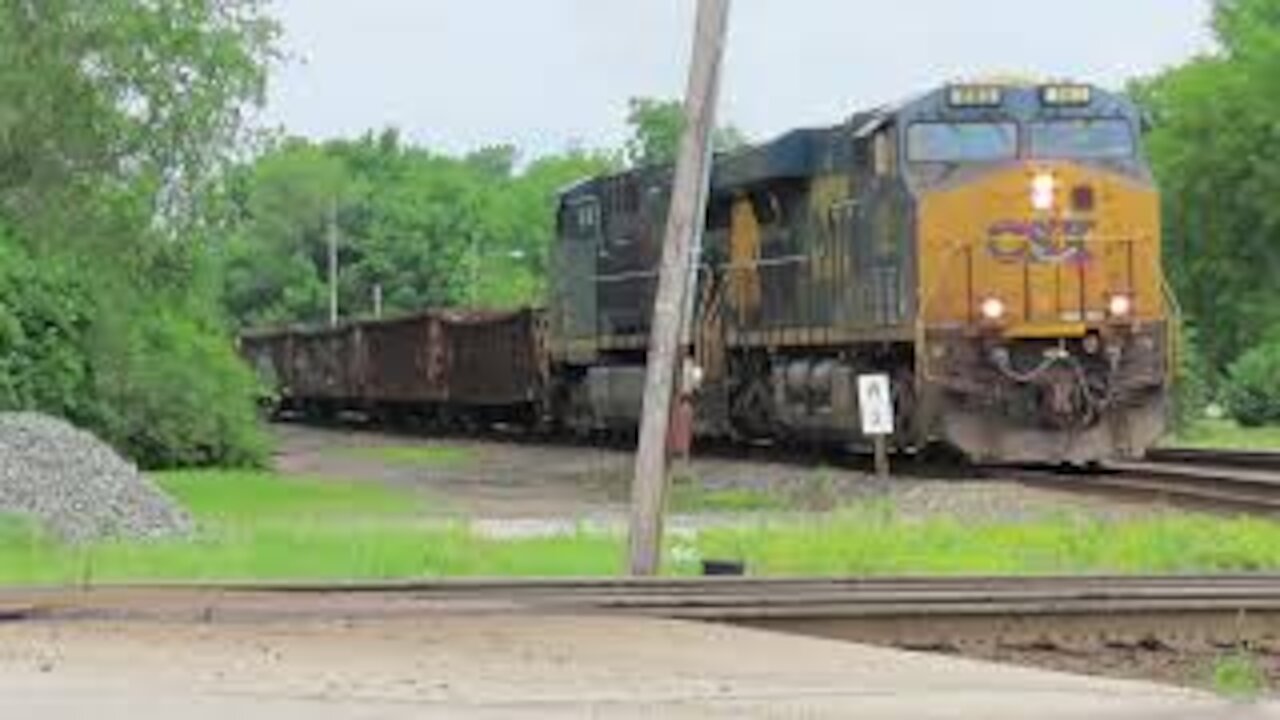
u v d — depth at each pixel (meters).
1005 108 42.44
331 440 72.44
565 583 19.78
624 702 14.47
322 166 175.50
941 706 14.48
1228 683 16.55
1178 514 31.36
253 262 163.38
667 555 25.53
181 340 52.50
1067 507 32.84
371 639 17.59
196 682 15.23
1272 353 85.06
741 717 13.84
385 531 28.31
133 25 47.66
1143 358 42.19
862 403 35.03
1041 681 16.03
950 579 20.27
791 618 18.92
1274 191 89.00
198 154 49.25
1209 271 91.38
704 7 23.25
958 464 43.25
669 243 23.47
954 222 41.69
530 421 68.69
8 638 17.44
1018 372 41.72
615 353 58.12
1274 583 20.09
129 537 28.25
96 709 13.91
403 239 163.62
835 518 31.03
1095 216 42.06
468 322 74.25
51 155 47.69
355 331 88.81
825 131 45.84
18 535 26.78
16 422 31.11
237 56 49.34
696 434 53.34
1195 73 93.06
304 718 13.59
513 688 15.12
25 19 46.81
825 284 45.66
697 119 23.38
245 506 35.69
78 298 50.03
